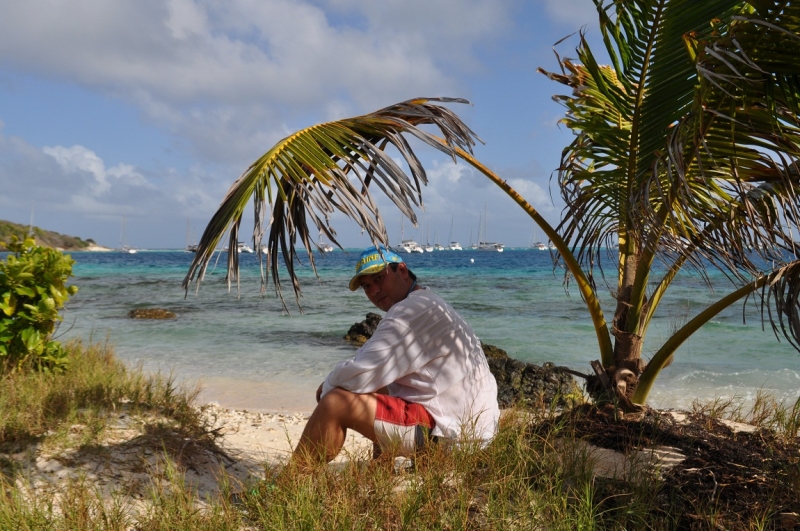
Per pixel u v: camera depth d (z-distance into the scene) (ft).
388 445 10.35
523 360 36.24
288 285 97.60
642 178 12.25
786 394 26.35
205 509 9.43
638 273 13.30
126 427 13.30
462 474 9.83
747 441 12.81
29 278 18.86
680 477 10.53
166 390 17.83
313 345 40.63
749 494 9.82
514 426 12.00
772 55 9.78
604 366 13.92
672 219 10.62
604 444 12.11
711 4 10.75
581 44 11.96
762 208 10.86
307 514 8.52
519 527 8.57
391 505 9.14
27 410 13.57
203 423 15.98
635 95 12.11
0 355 18.62
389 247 11.16
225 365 33.47
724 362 33.17
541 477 10.11
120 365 22.54
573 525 8.79
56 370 19.19
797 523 8.87
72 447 11.60
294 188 9.34
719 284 61.46
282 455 14.15
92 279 120.47
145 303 69.10
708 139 11.26
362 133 10.97
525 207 13.55
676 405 24.72
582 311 59.52
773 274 10.81
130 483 10.39
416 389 10.66
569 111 13.88
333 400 10.15
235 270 9.13
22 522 8.12
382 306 11.39
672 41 11.22
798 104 10.10
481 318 54.80
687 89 11.50
